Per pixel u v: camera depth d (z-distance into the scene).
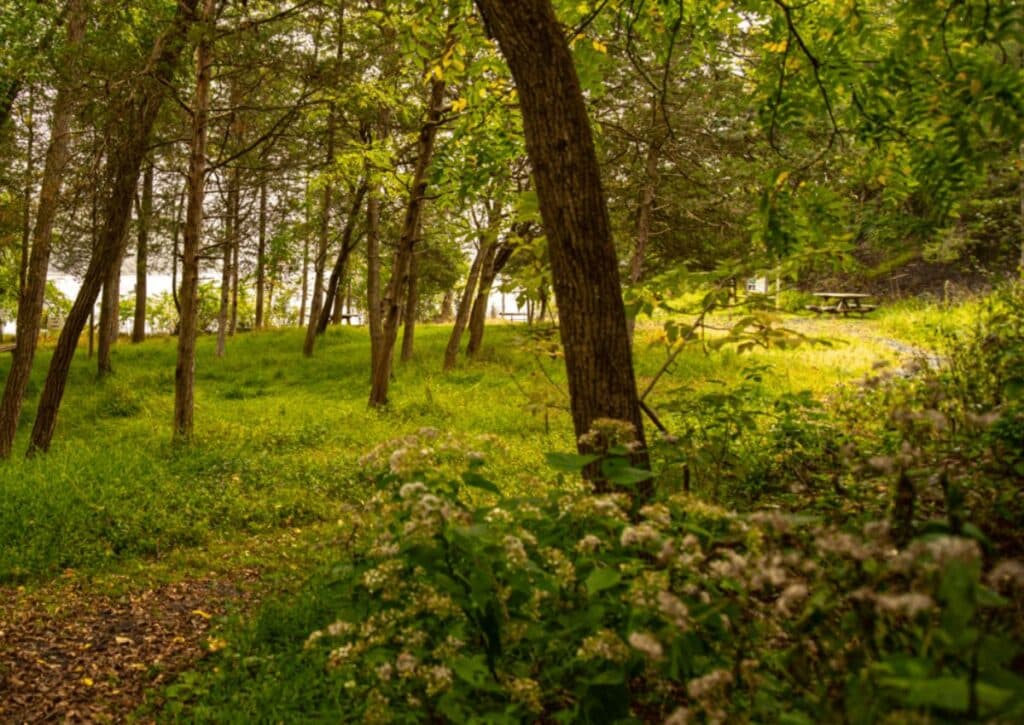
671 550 2.39
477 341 21.97
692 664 2.54
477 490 7.95
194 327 12.38
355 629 2.95
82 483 8.66
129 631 5.48
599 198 3.95
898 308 26.09
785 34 5.81
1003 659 1.80
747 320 4.12
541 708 2.62
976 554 1.72
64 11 12.17
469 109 7.32
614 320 3.94
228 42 12.34
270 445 11.66
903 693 1.87
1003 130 4.25
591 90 6.42
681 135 15.47
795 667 2.30
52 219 12.62
